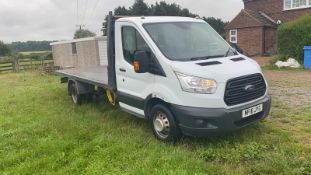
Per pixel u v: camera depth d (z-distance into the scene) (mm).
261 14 27875
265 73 14914
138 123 6992
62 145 5832
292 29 17828
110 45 6906
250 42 27250
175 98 5320
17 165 5223
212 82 5020
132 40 6285
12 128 7418
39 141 6234
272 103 8180
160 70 5570
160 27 6215
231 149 5168
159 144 5598
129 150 5398
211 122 5059
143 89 6051
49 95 11570
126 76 6496
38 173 4871
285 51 18391
